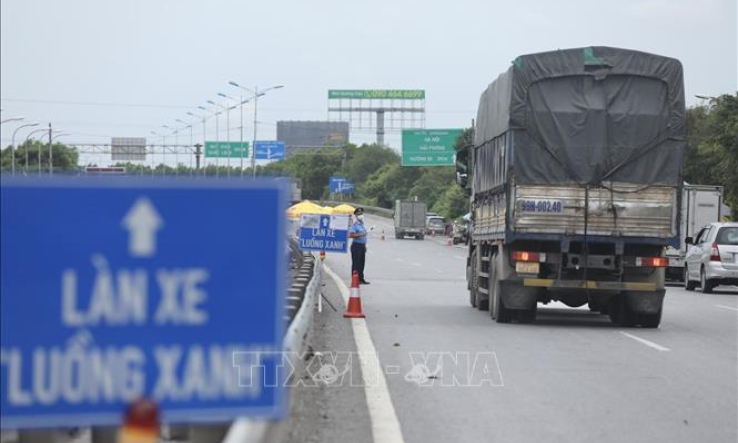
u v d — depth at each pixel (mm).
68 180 5652
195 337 5730
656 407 14992
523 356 20453
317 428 12922
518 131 26250
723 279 43188
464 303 34594
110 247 5684
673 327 27453
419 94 178250
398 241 115562
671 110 26422
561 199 26141
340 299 35281
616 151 26219
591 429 13289
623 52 26328
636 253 26812
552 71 26266
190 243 5719
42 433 7375
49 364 5664
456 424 13461
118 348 5691
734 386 17047
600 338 24141
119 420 5699
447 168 181500
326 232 34312
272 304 5766
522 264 26422
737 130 67688
